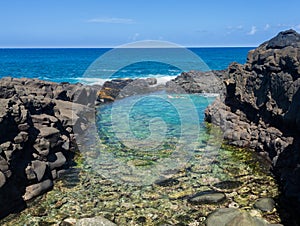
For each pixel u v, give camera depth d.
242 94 20.58
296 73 15.09
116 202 12.61
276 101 16.56
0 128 12.51
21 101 16.06
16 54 137.62
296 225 10.77
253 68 19.95
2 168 11.92
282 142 15.31
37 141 14.70
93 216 11.57
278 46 18.28
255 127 18.80
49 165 14.79
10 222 11.24
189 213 11.63
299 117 13.76
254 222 9.75
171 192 13.35
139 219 11.34
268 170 15.47
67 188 13.91
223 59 92.00
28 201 12.70
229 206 12.05
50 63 81.94
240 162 16.53
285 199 12.51
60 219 11.39
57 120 17.59
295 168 12.93
